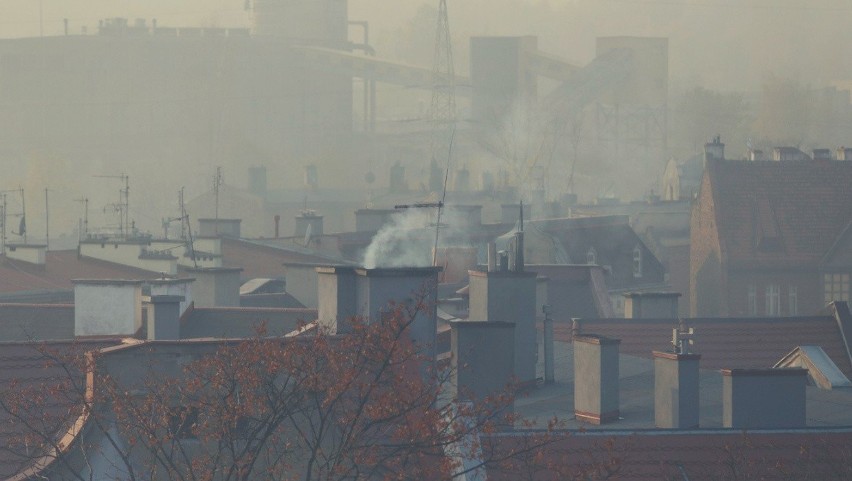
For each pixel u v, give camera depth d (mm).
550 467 110000
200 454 116812
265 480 113500
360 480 109625
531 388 159875
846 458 122438
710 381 156625
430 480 112000
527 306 162500
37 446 119000
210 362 113688
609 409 139000
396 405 105688
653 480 119688
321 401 117375
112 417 121000
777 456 123438
